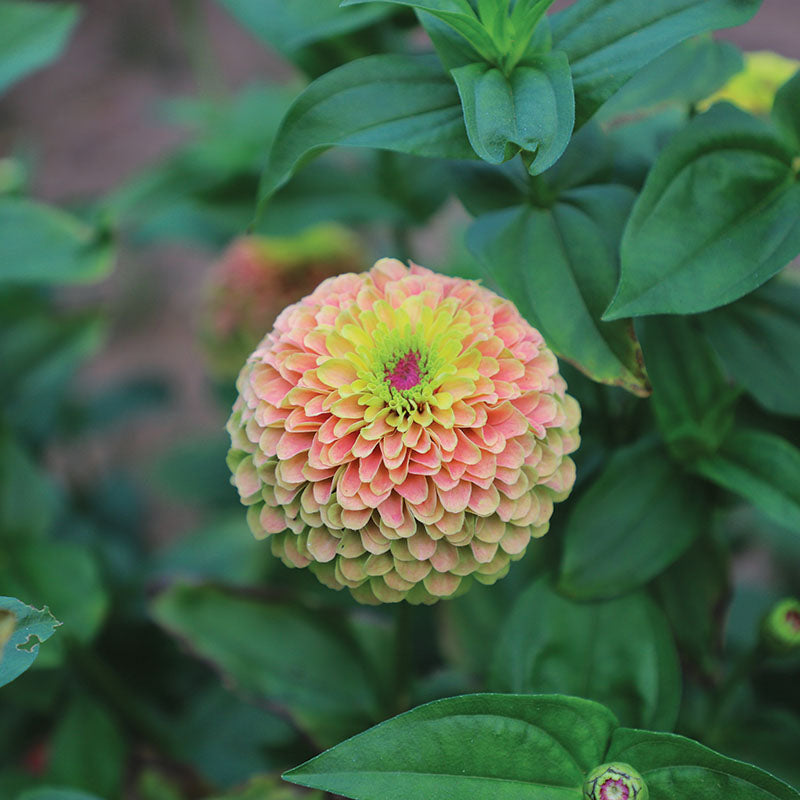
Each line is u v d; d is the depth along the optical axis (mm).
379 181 715
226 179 722
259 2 685
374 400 583
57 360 762
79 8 708
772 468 616
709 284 592
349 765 567
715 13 593
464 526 583
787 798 573
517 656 619
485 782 574
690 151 599
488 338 587
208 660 651
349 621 663
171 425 1279
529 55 595
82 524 817
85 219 789
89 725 686
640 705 617
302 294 807
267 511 590
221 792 672
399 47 689
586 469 645
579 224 615
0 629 565
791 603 620
